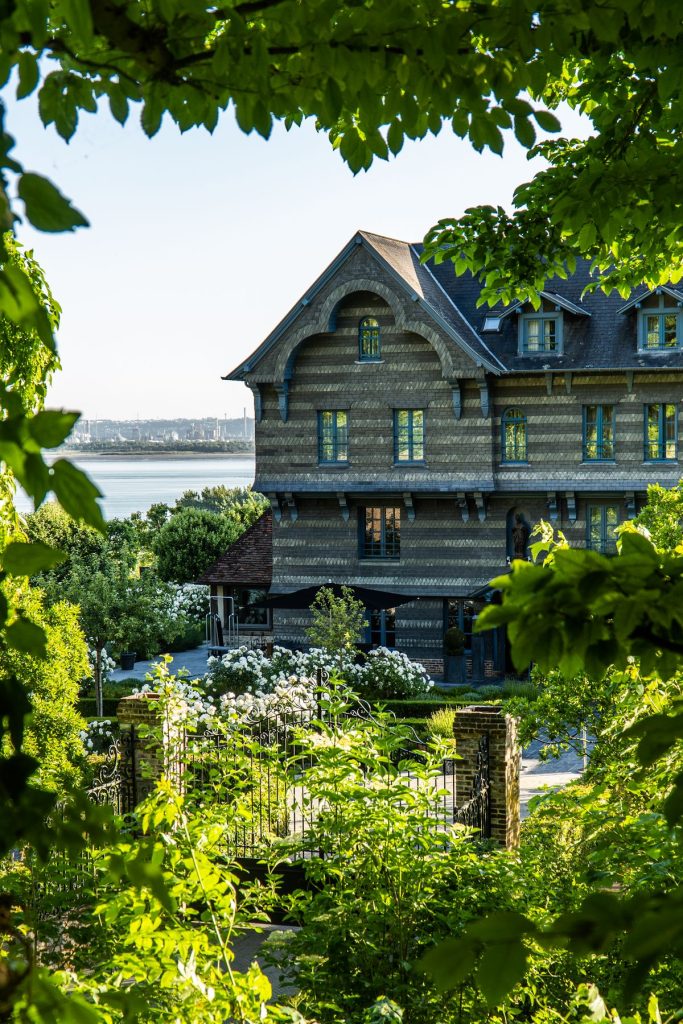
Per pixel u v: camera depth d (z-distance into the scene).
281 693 19.59
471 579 33.47
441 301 34.69
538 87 5.01
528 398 32.81
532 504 33.19
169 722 10.12
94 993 4.61
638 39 6.26
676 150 7.49
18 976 1.96
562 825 9.73
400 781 8.78
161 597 30.66
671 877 5.78
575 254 9.83
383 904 8.20
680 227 8.54
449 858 8.41
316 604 34.53
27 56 3.04
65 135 4.24
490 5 4.76
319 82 4.66
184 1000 5.14
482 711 14.47
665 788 7.01
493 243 9.89
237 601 37.69
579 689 12.64
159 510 58.38
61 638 13.87
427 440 33.41
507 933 1.92
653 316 32.09
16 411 1.96
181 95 4.54
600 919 1.91
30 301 1.68
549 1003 7.13
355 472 34.12
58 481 1.77
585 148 8.84
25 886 6.38
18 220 1.66
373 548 34.72
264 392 34.78
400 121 5.16
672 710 2.78
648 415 32.06
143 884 1.95
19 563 1.92
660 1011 5.54
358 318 33.84
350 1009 7.75
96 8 3.33
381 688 28.00
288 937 8.23
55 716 12.55
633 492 31.98
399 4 4.42
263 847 9.25
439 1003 7.42
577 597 2.66
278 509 35.19
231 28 4.20
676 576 2.62
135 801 14.10
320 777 8.73
